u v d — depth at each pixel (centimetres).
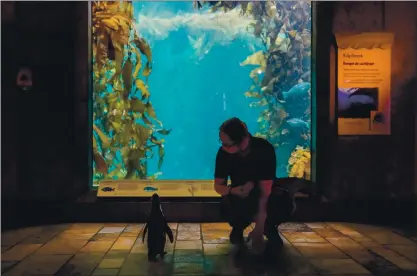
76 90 716
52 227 673
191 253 515
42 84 715
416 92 716
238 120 508
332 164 717
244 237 597
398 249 536
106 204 711
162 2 735
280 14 738
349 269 454
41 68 714
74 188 716
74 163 716
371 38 707
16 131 712
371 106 714
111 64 741
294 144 744
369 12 712
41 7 710
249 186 524
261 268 457
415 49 713
